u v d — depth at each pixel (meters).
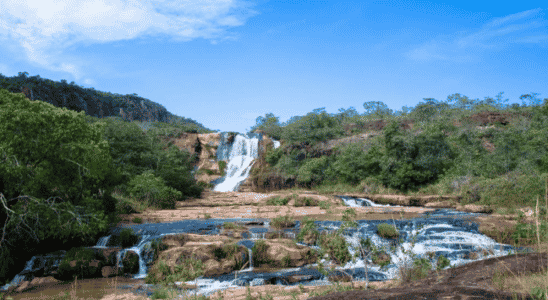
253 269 12.03
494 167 27.20
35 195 12.17
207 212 21.84
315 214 21.03
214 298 8.38
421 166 30.02
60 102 125.25
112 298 9.58
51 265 11.96
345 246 8.34
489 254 10.85
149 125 46.91
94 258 12.25
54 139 12.08
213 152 44.56
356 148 35.69
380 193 30.19
